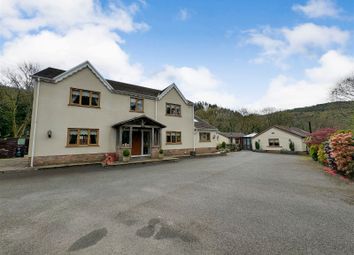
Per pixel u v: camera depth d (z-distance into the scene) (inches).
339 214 190.1
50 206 210.1
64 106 532.1
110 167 503.5
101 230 153.8
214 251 123.3
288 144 1294.3
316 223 168.2
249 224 165.8
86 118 569.3
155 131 735.7
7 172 414.0
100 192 267.6
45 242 134.6
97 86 597.9
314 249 126.0
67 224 164.9
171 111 799.7
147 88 834.8
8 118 910.4
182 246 129.4
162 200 233.3
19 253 120.6
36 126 486.3
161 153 678.5
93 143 581.6
